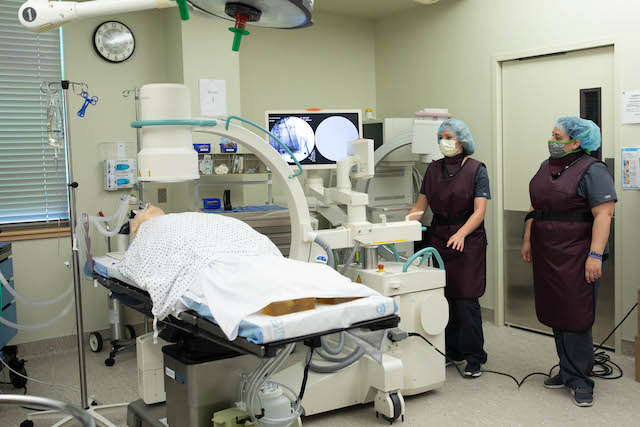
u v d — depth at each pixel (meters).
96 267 2.76
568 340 2.80
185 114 2.07
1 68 3.64
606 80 3.44
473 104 4.17
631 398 2.84
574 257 2.74
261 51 4.44
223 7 1.75
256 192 4.32
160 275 2.12
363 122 4.38
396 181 4.33
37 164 3.79
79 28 3.77
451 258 3.15
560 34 3.60
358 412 2.77
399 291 2.72
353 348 2.76
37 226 3.71
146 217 2.68
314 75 4.71
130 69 3.96
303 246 2.58
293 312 1.78
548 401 2.83
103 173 3.89
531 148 3.86
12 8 3.64
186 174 2.06
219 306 1.82
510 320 4.08
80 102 3.80
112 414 2.83
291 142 3.41
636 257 3.33
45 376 3.33
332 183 4.36
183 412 2.25
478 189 3.09
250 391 2.02
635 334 3.35
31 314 3.70
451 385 3.06
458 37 4.24
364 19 4.93
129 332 3.84
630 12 3.27
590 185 2.69
